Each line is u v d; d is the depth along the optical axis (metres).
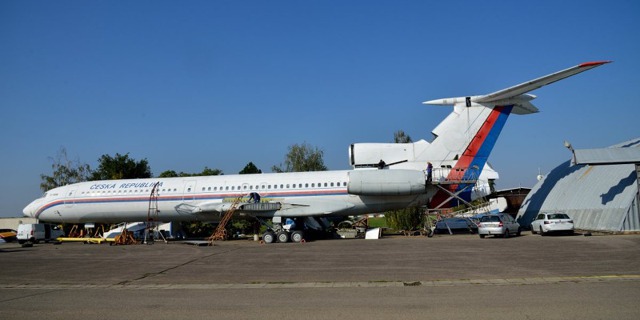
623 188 26.77
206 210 29.59
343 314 8.27
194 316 8.44
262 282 12.55
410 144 28.14
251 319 8.09
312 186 28.39
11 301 10.45
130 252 22.36
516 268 13.52
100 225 40.62
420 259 16.27
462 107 27.30
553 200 33.38
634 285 10.30
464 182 26.80
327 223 31.23
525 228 35.44
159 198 30.42
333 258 17.45
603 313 7.75
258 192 28.88
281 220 28.11
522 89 24.30
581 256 15.55
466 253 17.55
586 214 28.47
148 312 8.87
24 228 32.62
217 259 18.23
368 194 27.11
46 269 16.47
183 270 15.34
